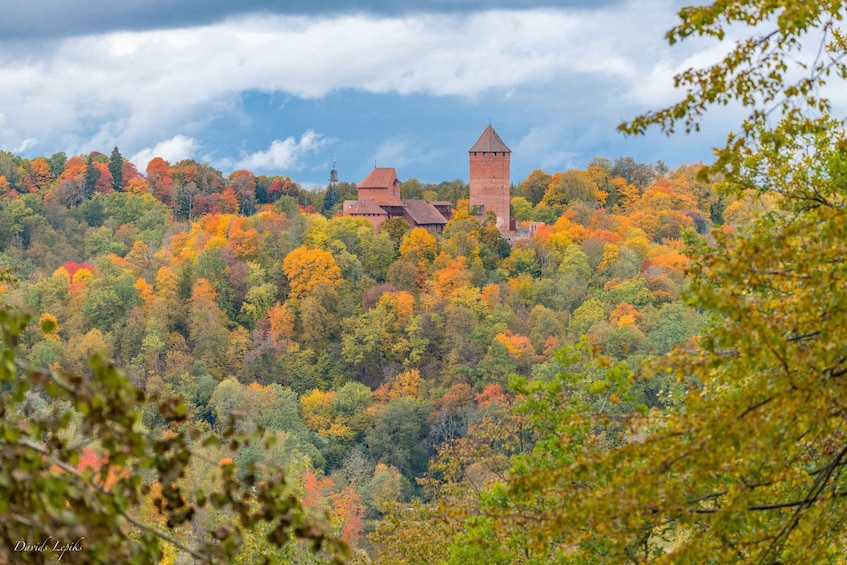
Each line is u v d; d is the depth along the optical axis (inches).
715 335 888.9
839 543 1132.5
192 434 595.2
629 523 911.0
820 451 1196.5
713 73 1056.8
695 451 872.3
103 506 538.0
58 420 541.3
